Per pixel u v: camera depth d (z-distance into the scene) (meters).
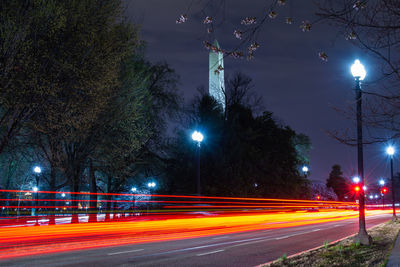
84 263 10.62
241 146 50.31
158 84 38.34
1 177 31.17
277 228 25.41
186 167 44.91
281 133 61.22
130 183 40.47
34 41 16.91
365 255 11.14
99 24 19.78
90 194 31.84
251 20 5.77
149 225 25.31
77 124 19.91
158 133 38.75
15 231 21.48
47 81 16.98
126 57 23.64
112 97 24.27
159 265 10.44
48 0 17.06
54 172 25.02
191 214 32.94
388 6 5.29
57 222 30.59
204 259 11.59
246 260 11.45
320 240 17.41
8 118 17.98
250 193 48.44
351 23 5.40
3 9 16.31
